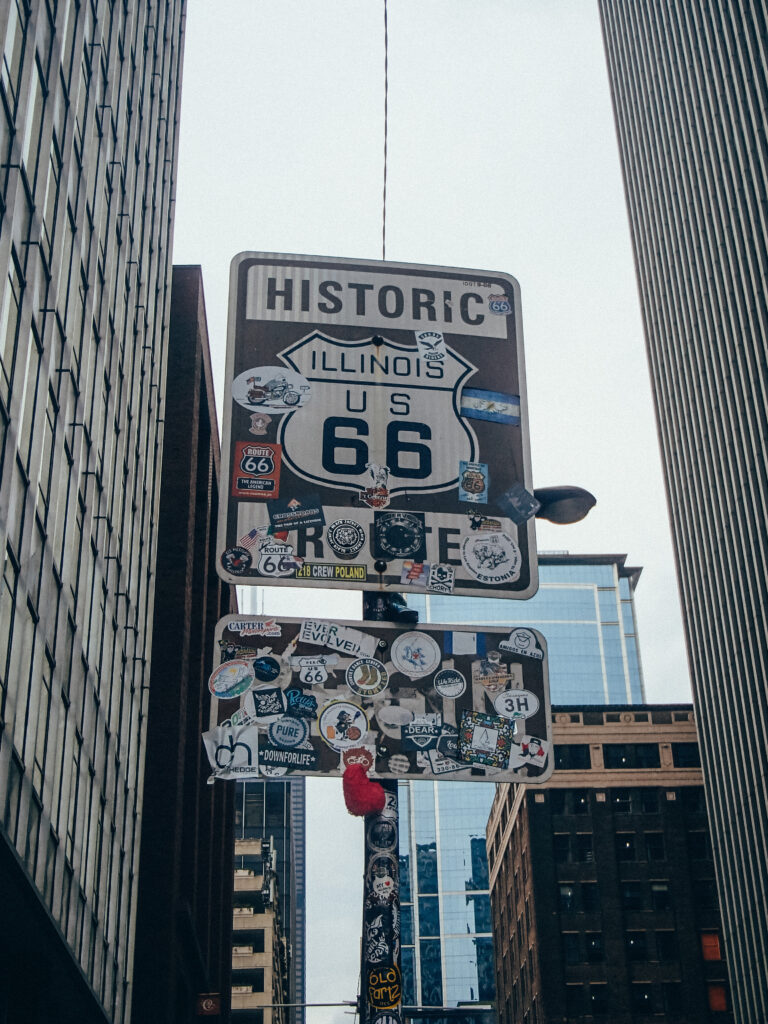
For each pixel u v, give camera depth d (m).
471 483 14.73
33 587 29.30
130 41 46.97
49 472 31.67
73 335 35.12
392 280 15.71
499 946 120.06
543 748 13.48
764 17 88.56
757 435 86.06
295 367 15.02
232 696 13.25
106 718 39.94
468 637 13.83
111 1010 39.88
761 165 87.31
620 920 101.69
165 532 55.88
